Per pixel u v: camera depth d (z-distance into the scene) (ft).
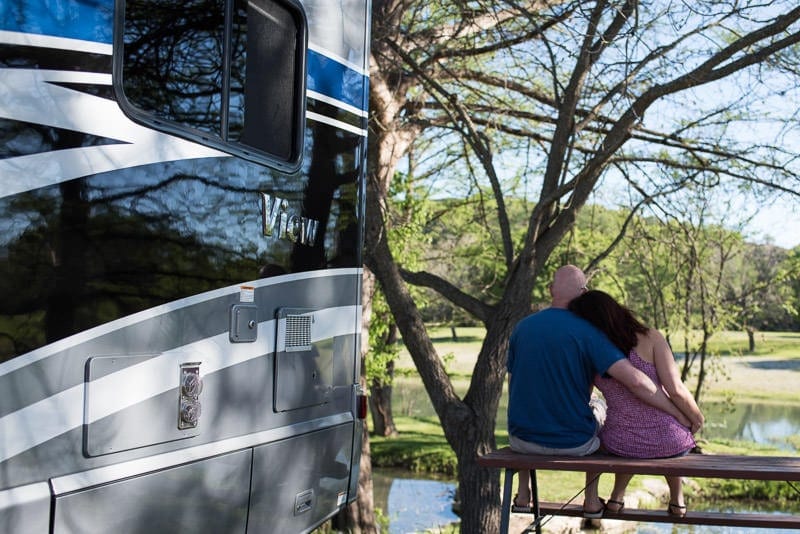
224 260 11.47
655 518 15.30
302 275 13.47
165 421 10.28
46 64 8.82
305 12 13.67
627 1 27.89
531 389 15.15
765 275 42.98
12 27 8.48
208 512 11.10
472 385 30.53
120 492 9.55
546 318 15.29
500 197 31.14
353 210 15.15
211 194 11.27
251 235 12.13
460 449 29.99
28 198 8.57
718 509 55.47
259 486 12.25
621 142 28.78
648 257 37.58
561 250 41.11
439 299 77.20
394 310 30.73
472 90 35.04
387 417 90.43
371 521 42.37
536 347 15.12
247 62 12.26
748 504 56.95
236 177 11.82
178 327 10.55
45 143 8.78
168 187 10.46
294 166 13.28
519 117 37.47
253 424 12.12
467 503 29.68
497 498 29.76
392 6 30.19
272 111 12.87
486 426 30.07
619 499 15.44
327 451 14.17
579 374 14.90
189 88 10.98
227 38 11.77
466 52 32.58
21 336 8.46
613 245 32.99
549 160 30.53
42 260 8.70
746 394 119.03
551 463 14.43
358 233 15.31
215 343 11.26
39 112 8.73
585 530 45.24
